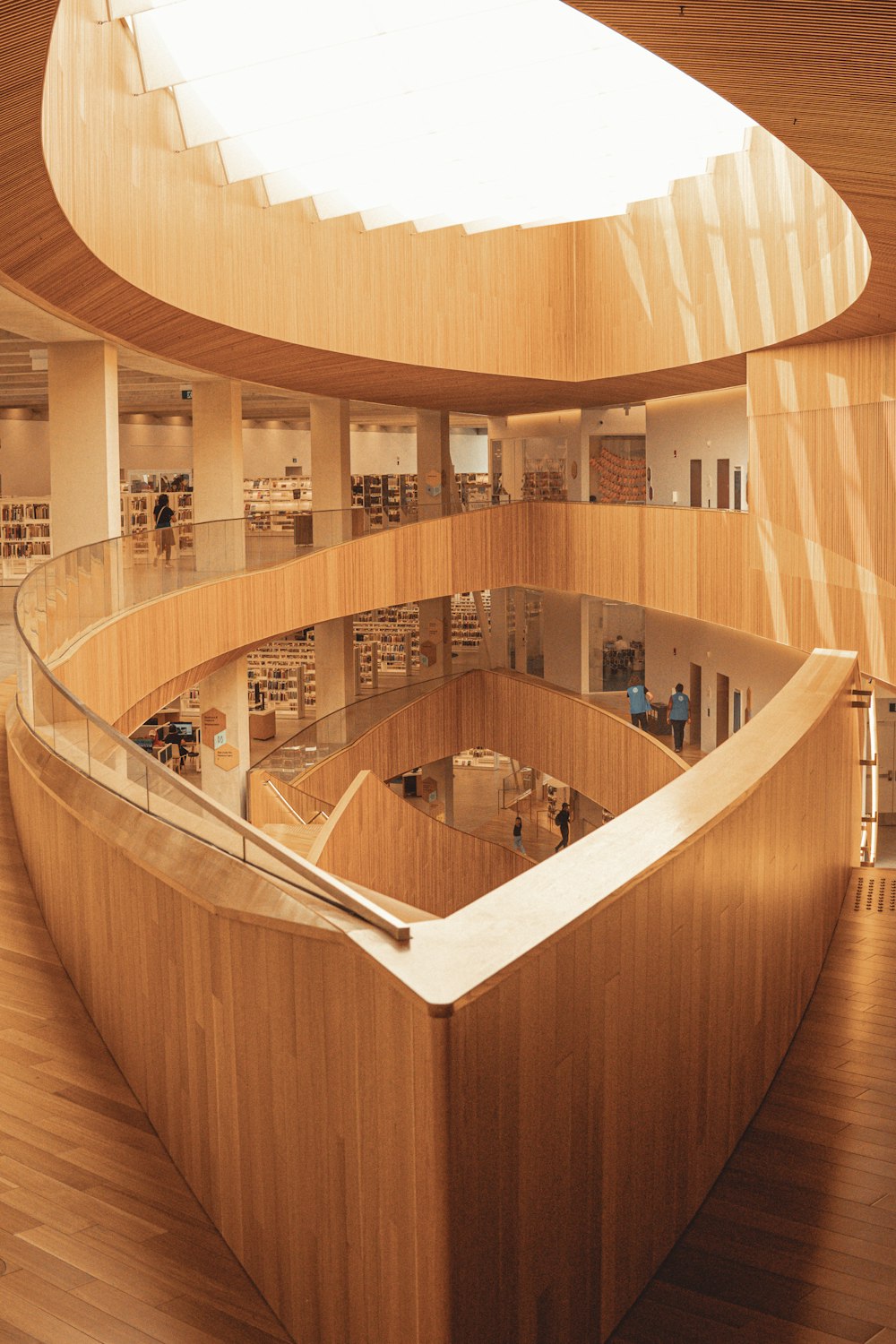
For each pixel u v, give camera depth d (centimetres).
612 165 1572
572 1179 335
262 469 3725
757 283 1622
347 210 1638
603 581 2298
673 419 2475
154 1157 446
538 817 2947
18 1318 344
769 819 504
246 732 2139
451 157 1468
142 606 1480
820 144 660
